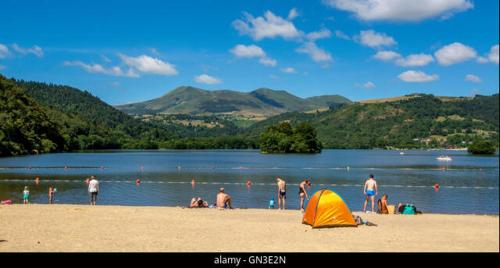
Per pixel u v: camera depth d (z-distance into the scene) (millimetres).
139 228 29703
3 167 116375
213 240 26125
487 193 67438
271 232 28938
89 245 24109
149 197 60844
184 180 85438
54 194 61938
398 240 26891
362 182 84312
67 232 27703
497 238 28062
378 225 32562
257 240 26312
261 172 107438
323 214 31000
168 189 70062
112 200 57781
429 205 55812
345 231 29562
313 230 29766
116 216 35188
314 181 85875
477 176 100312
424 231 30266
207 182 81812
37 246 23578
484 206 55094
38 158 164000
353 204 55031
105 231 28344
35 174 95312
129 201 57031
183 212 38688
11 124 189250
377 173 108000
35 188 69062
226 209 41469
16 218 32938
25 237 25844
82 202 55344
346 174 103500
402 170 120000
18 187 70312
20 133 194125
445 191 69938
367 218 36500
